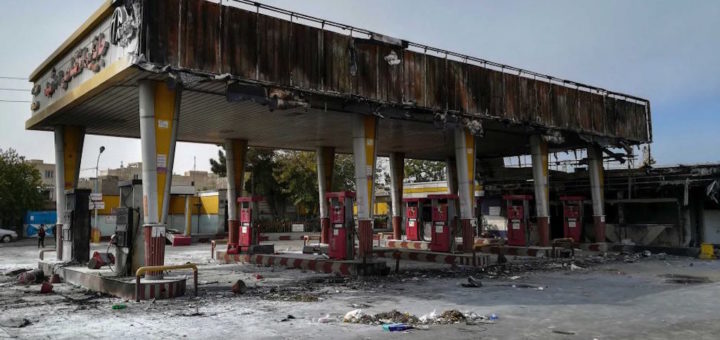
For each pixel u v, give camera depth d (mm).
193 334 8109
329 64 16156
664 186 26391
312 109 18516
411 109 18578
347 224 17781
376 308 10469
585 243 26328
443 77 19422
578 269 18203
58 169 19812
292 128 23328
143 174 13117
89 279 13789
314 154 49031
